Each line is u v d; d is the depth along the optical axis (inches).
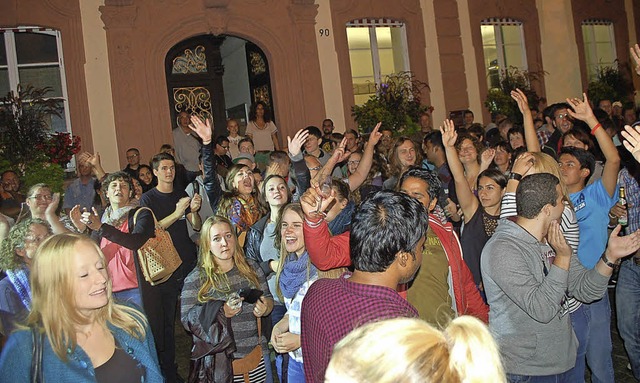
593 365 161.5
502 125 374.9
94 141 424.2
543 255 131.6
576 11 594.9
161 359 207.5
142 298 190.4
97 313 106.4
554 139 277.9
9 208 293.0
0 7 407.2
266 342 160.6
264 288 161.2
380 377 51.8
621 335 177.0
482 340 55.6
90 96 424.5
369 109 475.5
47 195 175.5
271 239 189.5
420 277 125.5
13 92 401.7
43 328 101.7
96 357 104.3
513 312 123.4
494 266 122.9
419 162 254.1
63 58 423.5
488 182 181.2
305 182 198.8
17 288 132.9
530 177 125.6
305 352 95.8
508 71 563.5
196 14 447.5
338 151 179.8
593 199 163.5
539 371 123.4
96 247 106.0
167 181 232.5
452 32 529.7
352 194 208.2
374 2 500.7
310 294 95.9
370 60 514.3
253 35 464.4
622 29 627.2
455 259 131.8
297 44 475.2
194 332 146.5
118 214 195.6
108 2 426.9
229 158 390.9
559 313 124.0
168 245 196.5
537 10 575.5
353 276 96.3
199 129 218.1
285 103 473.1
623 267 173.9
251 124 458.3
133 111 431.5
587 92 592.4
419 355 52.5
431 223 133.2
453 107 526.6
